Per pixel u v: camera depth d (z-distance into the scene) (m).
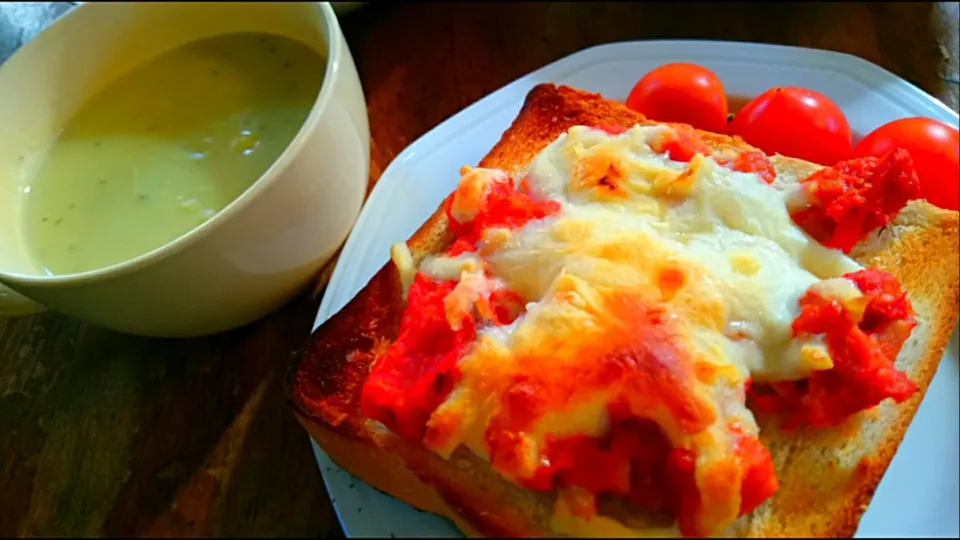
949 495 0.16
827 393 0.15
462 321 0.15
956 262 0.18
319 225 0.19
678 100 0.21
